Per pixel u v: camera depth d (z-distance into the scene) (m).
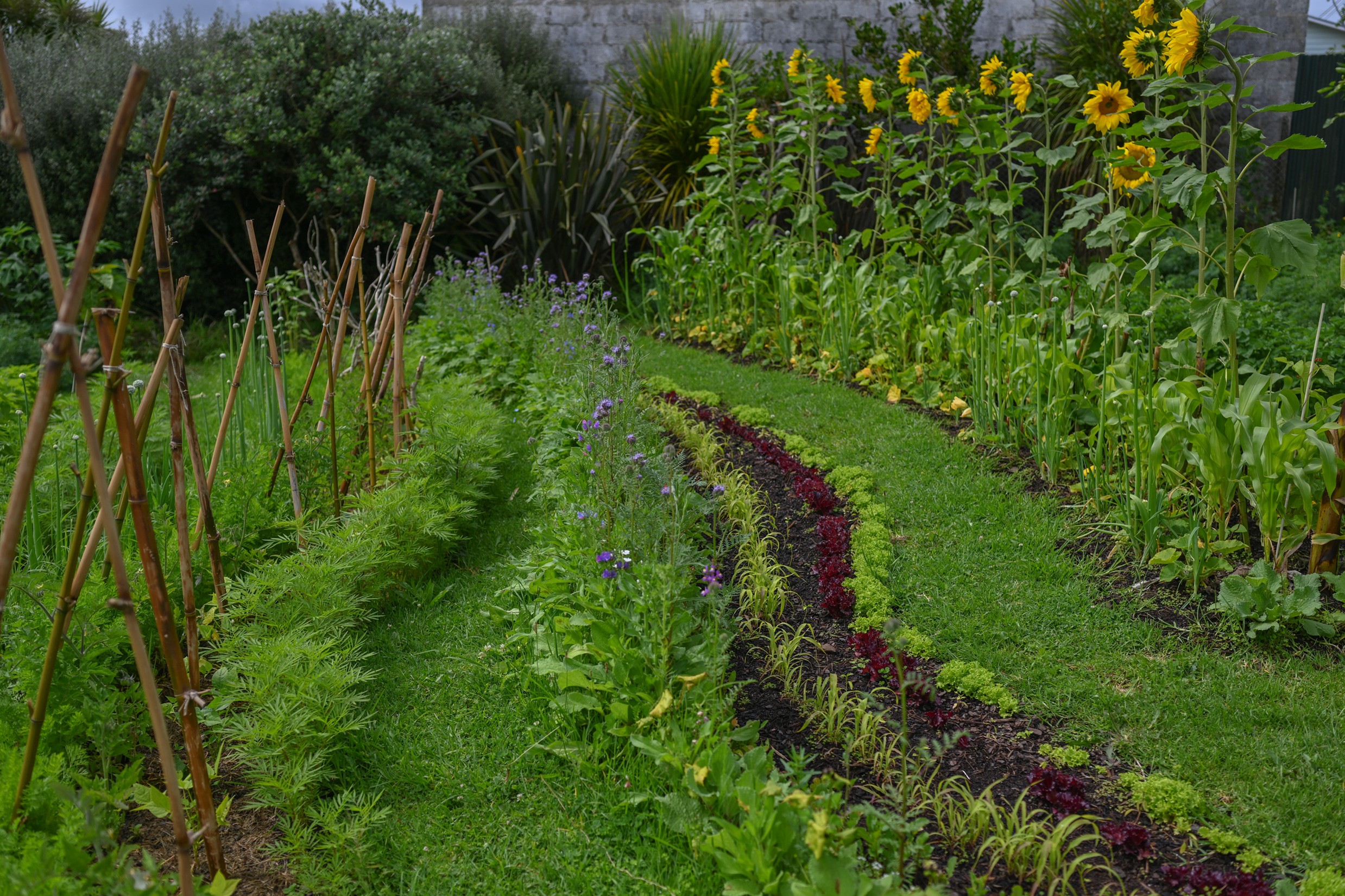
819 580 3.33
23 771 1.95
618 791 2.29
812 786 2.02
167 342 2.15
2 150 7.98
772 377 6.06
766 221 7.56
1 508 3.49
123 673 2.78
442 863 2.12
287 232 9.27
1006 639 3.02
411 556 3.38
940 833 2.15
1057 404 4.08
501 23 11.08
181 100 8.11
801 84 8.84
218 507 3.53
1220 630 2.99
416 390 4.64
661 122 9.63
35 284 7.39
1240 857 2.09
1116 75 9.02
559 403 4.76
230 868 2.11
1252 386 3.12
